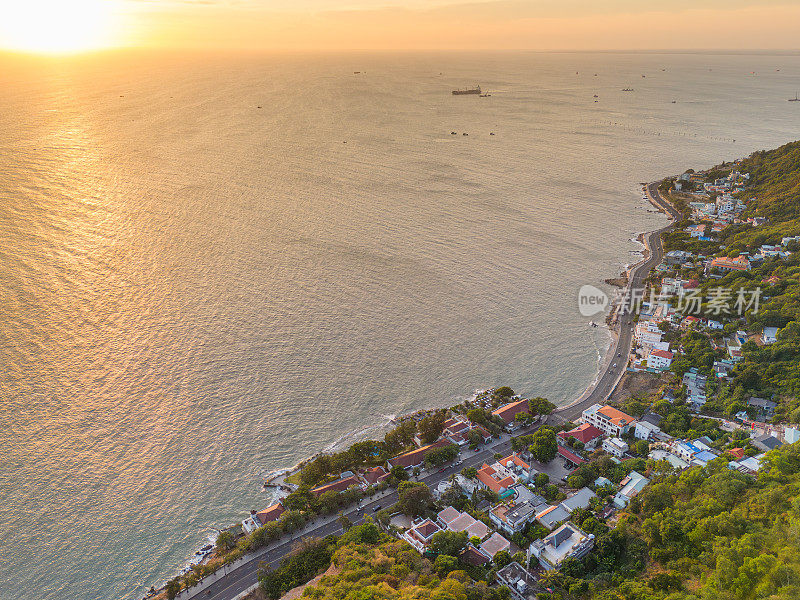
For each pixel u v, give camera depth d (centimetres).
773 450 14612
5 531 14362
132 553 14150
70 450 16800
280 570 13300
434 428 18012
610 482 15588
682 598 10175
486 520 14512
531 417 18688
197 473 16525
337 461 16638
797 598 8612
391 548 13412
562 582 12169
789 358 19875
